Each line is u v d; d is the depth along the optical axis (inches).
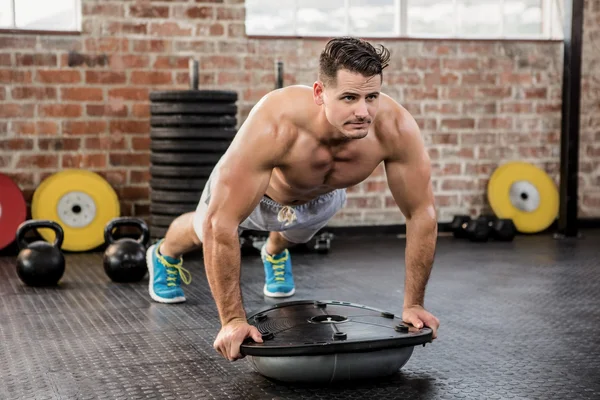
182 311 129.5
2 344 108.7
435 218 89.0
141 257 155.4
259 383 89.8
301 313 96.4
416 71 229.9
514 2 239.9
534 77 237.9
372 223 230.2
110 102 209.5
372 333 87.5
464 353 103.1
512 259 187.2
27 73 203.8
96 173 209.8
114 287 151.2
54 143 207.0
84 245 201.2
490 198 233.5
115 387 88.9
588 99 241.6
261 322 92.8
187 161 186.9
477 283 156.0
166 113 187.2
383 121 85.0
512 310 130.6
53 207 200.4
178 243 129.5
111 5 207.5
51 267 151.7
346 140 83.8
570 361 99.3
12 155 204.7
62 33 204.7
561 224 225.8
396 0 231.8
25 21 207.0
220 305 86.5
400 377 92.0
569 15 217.5
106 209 203.8
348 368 86.3
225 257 84.3
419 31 234.2
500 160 238.7
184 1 211.9
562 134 223.9
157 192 190.7
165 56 211.9
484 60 234.1
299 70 220.8
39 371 95.4
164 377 92.7
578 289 149.5
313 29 226.8
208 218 84.4
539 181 237.5
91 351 104.7
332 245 211.5
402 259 187.8
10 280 160.1
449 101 233.1
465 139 235.3
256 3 222.2
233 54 216.4
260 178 83.8
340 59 74.0
